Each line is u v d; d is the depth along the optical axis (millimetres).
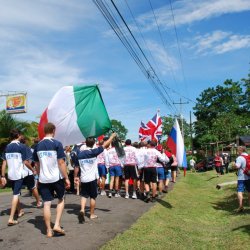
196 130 74062
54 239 7363
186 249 7574
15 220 8953
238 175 12070
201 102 75125
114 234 7898
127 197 13289
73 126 9664
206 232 9633
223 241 8547
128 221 9250
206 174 34125
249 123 59281
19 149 8633
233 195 16516
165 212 11094
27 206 11219
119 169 13562
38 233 7793
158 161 14383
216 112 72688
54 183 7363
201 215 11961
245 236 8719
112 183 13516
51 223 8695
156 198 13578
